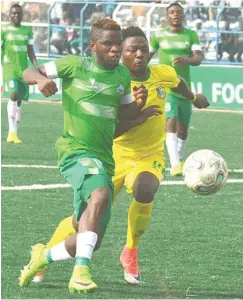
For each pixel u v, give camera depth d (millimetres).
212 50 40875
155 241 15039
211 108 40000
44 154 25375
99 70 11602
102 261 13609
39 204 18031
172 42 24781
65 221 11984
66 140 11648
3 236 15086
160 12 41938
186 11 41312
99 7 43062
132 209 12391
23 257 13703
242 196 19547
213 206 18328
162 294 11867
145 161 12688
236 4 41594
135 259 12461
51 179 21047
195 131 32500
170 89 13508
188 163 12469
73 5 43438
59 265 13273
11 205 17844
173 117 22516
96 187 11086
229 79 39906
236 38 40469
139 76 12922
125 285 12320
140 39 12719
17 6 28812
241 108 39875
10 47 28188
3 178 20969
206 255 14164
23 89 28266
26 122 33562
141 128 12625
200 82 40062
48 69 11555
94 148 11602
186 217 17125
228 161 25125
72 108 11602
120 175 12781
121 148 12758
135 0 44438
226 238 15398
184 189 20281
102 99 11586
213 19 40969
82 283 10867
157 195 19422
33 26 44000
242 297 11805
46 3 44000
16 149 26297
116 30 11508
